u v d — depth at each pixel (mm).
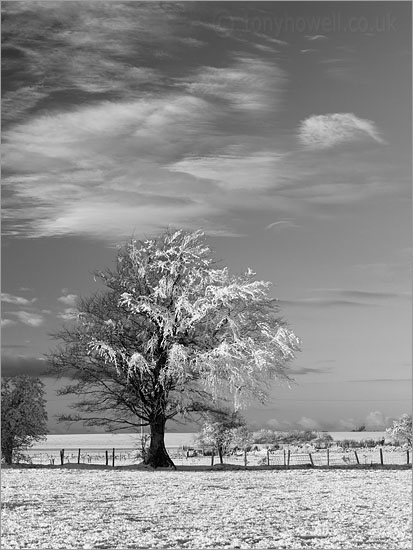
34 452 67938
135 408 40531
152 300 40812
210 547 19266
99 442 103875
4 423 39500
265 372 40156
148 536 20500
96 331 40844
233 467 40062
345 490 29891
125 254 42156
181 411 40312
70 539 20047
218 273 41594
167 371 39094
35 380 39906
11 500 26453
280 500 27047
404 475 35469
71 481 32219
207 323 41188
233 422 44938
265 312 42344
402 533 21094
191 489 29922
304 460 51031
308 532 21203
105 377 40812
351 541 20031
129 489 29703
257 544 19656
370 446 66062
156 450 39938
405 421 50719
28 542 19688
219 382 39688
